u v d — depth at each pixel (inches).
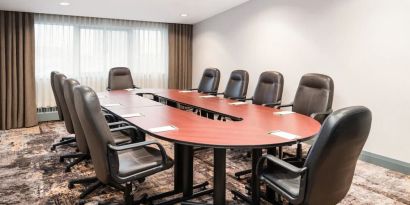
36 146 159.9
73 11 209.0
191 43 278.5
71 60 230.5
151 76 263.6
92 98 68.7
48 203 94.7
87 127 70.3
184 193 96.8
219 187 84.0
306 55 166.1
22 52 207.5
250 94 208.4
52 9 201.0
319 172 55.6
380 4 130.1
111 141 70.8
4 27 200.4
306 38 165.3
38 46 216.7
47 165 129.9
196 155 146.7
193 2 193.0
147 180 114.4
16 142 168.4
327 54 154.7
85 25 232.8
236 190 105.0
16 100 206.8
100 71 242.2
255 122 94.5
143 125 88.7
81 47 233.3
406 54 122.6
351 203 96.7
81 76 235.5
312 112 128.3
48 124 218.2
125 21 247.3
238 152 152.9
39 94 221.1
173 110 116.3
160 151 82.7
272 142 71.1
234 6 214.4
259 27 196.9
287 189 64.0
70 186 105.7
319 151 54.1
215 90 195.8
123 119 99.0
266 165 75.9
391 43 127.4
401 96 125.6
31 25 209.9
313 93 130.6
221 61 238.4
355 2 139.8
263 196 96.2
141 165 77.8
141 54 257.3
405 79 123.6
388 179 117.3
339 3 146.8
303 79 136.6
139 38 254.5
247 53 209.5
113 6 195.9
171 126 87.4
